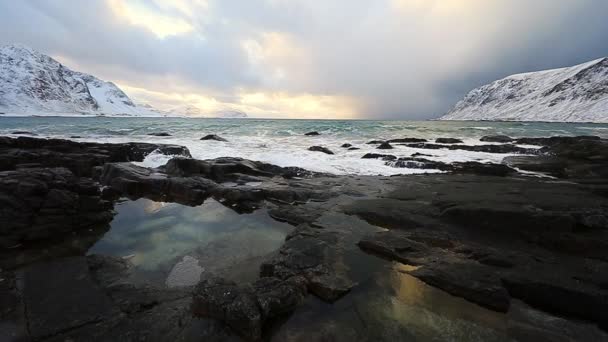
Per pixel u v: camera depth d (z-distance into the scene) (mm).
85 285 5176
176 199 11055
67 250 6766
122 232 7957
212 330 4074
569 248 6164
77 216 7977
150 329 4125
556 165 15320
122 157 17094
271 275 5559
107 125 47750
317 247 6449
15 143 14617
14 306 4500
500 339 3930
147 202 10695
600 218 6863
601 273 5168
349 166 16828
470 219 7438
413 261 5859
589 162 16203
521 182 11836
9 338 3875
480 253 5953
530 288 4836
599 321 4355
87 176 13742
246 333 3947
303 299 4801
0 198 6934
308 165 17078
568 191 9562
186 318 4336
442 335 3994
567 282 4848
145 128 41438
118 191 11383
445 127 48812
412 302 4711
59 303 4625
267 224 8547
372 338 3939
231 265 6145
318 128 43812
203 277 5688
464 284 4898
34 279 5324
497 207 7508
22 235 6883
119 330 4105
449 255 6062
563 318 4461
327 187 11781
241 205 10227
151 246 7105
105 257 6348
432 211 8328
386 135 35844
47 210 7430
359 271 5598
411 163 16656
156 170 14758
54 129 37469
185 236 7715
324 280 5105
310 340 3908
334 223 7969
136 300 4805
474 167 15070
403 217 7961
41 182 7723
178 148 19312
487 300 4633
